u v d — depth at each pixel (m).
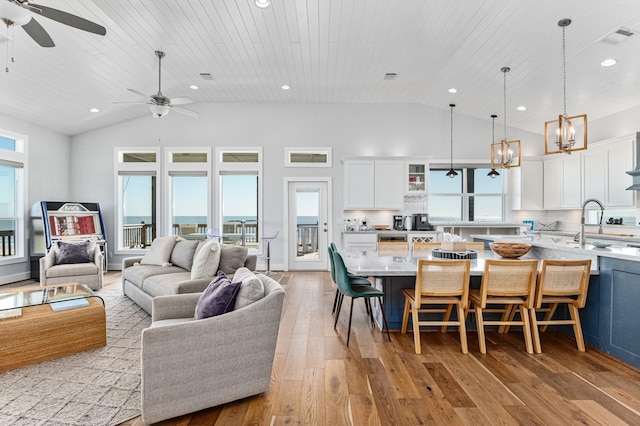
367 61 4.77
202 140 6.68
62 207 5.98
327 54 4.56
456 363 2.62
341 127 6.70
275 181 6.70
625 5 3.09
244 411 2.00
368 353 2.81
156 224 6.68
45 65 4.43
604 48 3.78
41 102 5.29
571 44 3.81
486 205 6.96
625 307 2.62
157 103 4.40
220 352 1.98
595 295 2.91
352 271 2.98
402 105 6.70
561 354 2.78
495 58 4.39
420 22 3.72
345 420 1.91
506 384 2.30
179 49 4.41
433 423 1.88
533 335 2.95
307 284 5.47
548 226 6.66
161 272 4.09
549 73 4.53
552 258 3.58
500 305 3.42
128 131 6.68
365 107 6.70
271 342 2.16
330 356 2.76
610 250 2.92
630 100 4.91
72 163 6.70
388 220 6.70
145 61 4.72
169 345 1.85
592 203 5.52
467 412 1.98
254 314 2.09
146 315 3.78
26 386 2.27
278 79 5.49
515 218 6.81
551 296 2.95
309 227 6.77
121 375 2.42
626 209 5.11
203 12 3.59
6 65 4.27
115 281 5.62
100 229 6.45
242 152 6.77
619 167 4.98
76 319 2.80
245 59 4.72
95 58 4.48
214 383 1.97
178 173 6.73
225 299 2.12
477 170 6.98
